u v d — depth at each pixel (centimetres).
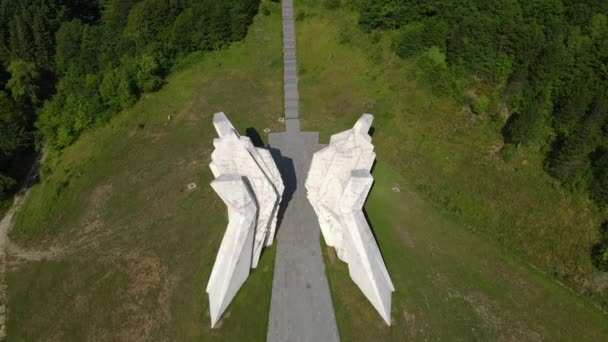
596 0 5088
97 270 3844
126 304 3588
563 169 4109
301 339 3319
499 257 3844
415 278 3681
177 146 4972
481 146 4594
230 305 3525
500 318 3447
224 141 3609
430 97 5138
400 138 4838
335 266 3766
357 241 3453
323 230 3869
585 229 3906
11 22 6444
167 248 3953
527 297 3581
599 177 3934
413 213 4175
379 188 4394
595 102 4150
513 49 4875
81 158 5000
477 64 5022
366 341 3312
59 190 4641
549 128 4488
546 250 3853
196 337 3366
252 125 5153
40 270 3928
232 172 3534
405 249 3884
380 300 3403
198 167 4700
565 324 3431
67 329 3481
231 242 3438
